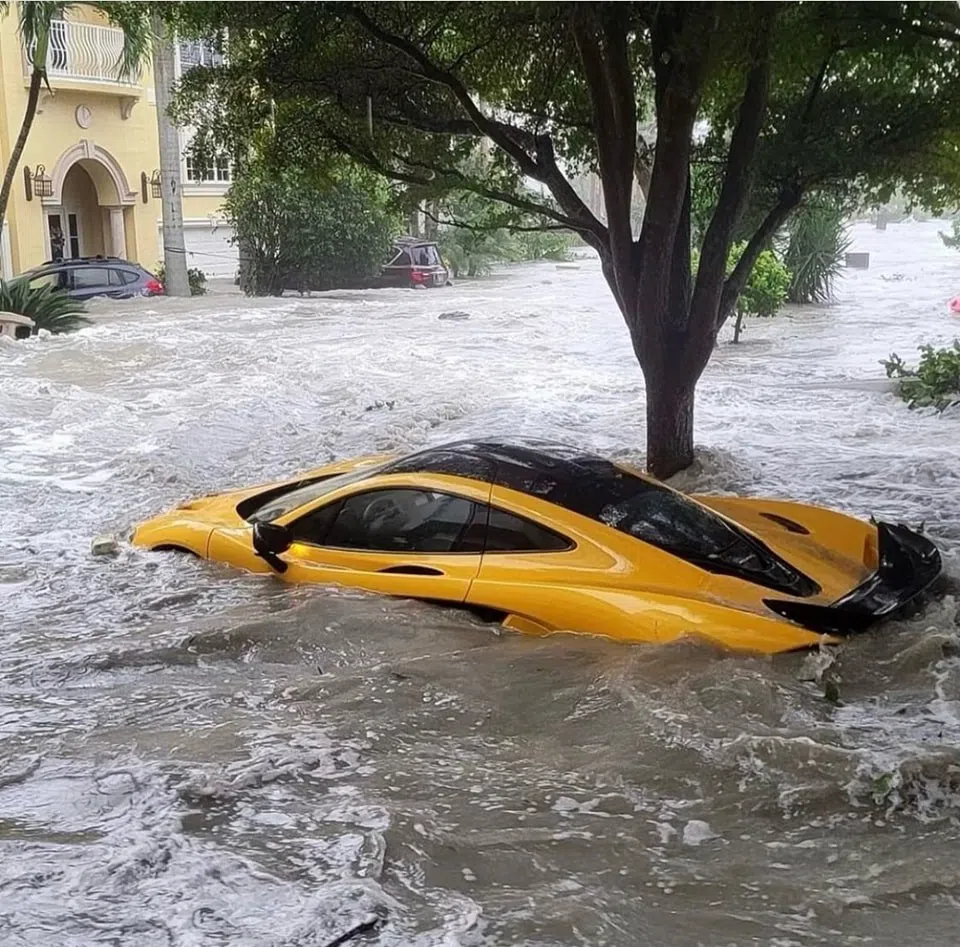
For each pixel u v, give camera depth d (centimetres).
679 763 418
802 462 1040
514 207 1085
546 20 920
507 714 466
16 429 1258
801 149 924
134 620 606
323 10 926
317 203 3200
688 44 793
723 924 315
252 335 2175
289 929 305
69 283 2795
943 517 836
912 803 390
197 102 1080
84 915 314
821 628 511
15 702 499
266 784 406
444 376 1653
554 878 341
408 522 605
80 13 3095
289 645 552
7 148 2947
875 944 304
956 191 994
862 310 2556
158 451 1123
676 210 903
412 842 359
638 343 965
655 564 539
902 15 813
